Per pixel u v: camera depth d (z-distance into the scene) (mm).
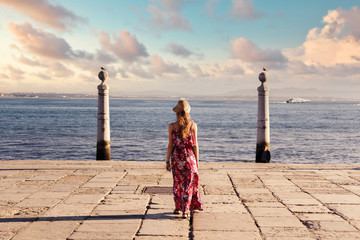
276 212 4906
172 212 4887
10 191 6059
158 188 6352
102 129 10266
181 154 4715
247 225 4336
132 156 22219
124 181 6961
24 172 7875
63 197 5672
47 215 4695
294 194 5953
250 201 5500
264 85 10211
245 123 53562
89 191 6090
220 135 35656
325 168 8578
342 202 5434
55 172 7891
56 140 30156
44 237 3877
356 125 50188
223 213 4852
